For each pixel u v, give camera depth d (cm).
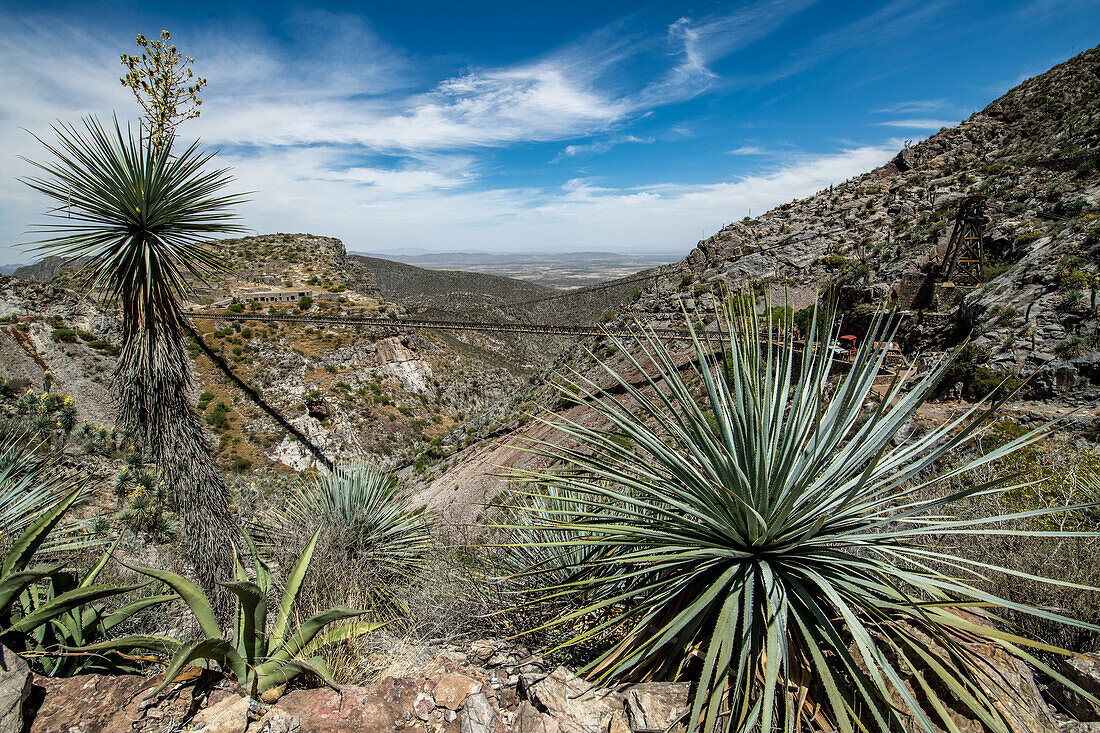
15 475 405
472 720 222
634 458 310
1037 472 474
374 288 10750
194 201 509
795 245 3831
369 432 5400
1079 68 5275
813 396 299
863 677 204
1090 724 213
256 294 7644
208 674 245
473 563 436
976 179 4234
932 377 274
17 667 214
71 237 472
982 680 218
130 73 479
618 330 2775
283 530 673
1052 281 1557
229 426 4719
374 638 356
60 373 3766
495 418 3219
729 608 230
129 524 784
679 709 214
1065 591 288
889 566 244
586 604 324
